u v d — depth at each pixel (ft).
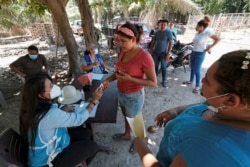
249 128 1.74
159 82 14.99
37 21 44.11
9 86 15.61
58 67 20.71
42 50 30.99
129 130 8.30
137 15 55.77
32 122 4.44
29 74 11.43
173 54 17.24
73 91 6.43
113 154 7.74
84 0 16.26
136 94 6.37
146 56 5.80
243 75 1.66
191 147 1.77
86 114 5.37
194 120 2.19
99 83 8.35
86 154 5.33
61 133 5.08
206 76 2.02
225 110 1.84
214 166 1.59
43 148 4.66
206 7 63.57
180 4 48.96
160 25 13.47
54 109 4.69
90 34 17.07
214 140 1.69
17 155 4.34
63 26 15.60
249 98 1.67
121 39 5.67
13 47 33.73
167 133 2.71
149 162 2.78
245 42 32.22
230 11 65.26
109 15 40.73
